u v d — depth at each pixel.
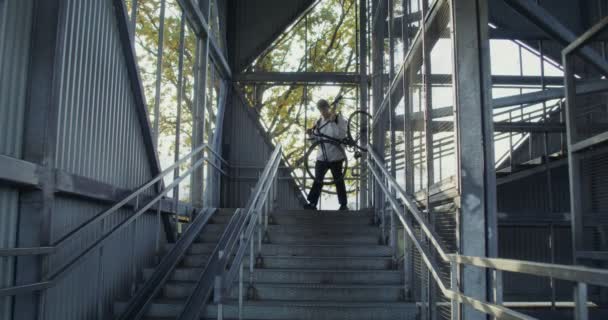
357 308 4.68
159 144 6.96
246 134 11.29
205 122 9.36
